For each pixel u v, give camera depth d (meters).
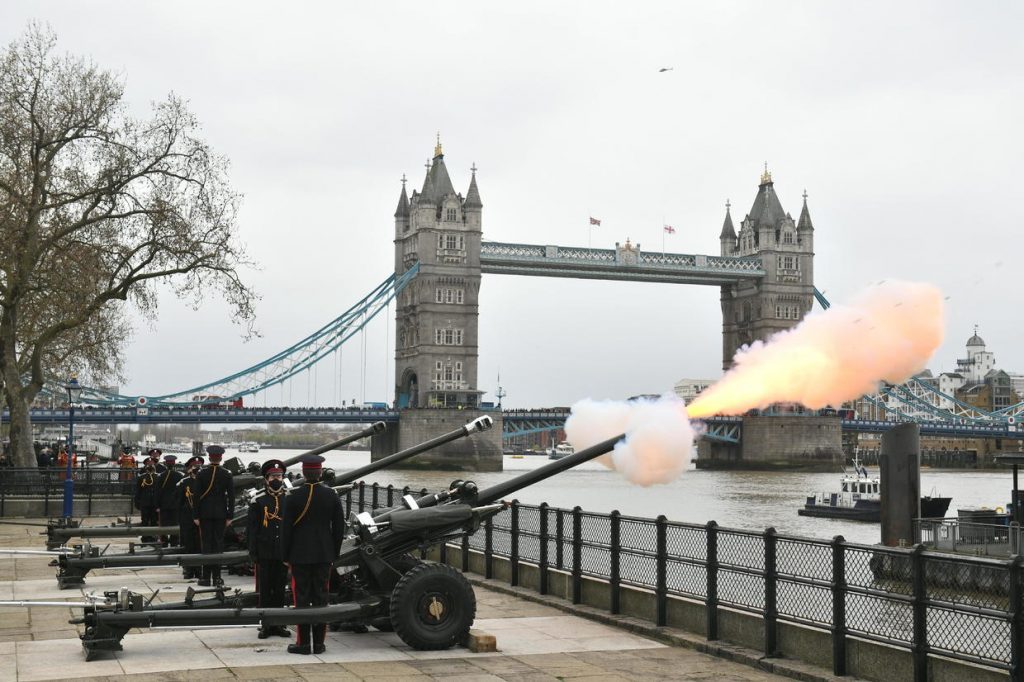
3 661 15.31
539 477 15.99
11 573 24.78
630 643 17.34
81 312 57.16
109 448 171.75
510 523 23.61
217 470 21.64
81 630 17.53
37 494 45.84
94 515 43.50
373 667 15.14
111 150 58.78
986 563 13.05
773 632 15.91
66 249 56.44
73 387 50.41
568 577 21.03
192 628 15.84
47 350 72.81
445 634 16.36
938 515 82.56
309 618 15.73
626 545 19.23
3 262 54.69
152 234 58.28
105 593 16.14
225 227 60.41
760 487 167.88
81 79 58.16
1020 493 41.06
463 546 26.31
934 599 13.73
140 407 186.50
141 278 58.44
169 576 24.44
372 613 16.81
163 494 27.59
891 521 38.97
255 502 17.56
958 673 13.37
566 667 15.41
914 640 13.84
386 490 30.64
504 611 20.44
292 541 15.96
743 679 14.90
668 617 18.12
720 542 17.09
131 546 23.03
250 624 15.60
